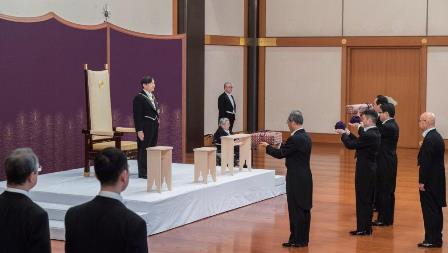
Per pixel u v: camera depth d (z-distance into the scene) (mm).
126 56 11617
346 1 16969
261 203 9844
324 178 11945
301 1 17344
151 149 8289
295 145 7113
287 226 8305
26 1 10375
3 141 9477
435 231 7281
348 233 7949
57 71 10383
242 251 7113
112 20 12266
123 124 11672
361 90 17109
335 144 17031
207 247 7270
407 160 14312
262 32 17688
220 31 16531
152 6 13367
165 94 12164
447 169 12938
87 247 3285
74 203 8172
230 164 9781
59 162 10469
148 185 8336
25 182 3473
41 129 10125
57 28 10352
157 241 7504
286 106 17641
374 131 7641
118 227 3262
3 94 9469
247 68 17391
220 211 9047
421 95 16453
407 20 16469
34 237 3373
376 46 16781
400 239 7668
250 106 17500
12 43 9602
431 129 7160
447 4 16141
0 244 3387
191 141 15102
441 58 16281
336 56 17172
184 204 8328
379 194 8320
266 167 13070
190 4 14711
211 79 16328
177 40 12242
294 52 17484
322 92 17344
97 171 3338
